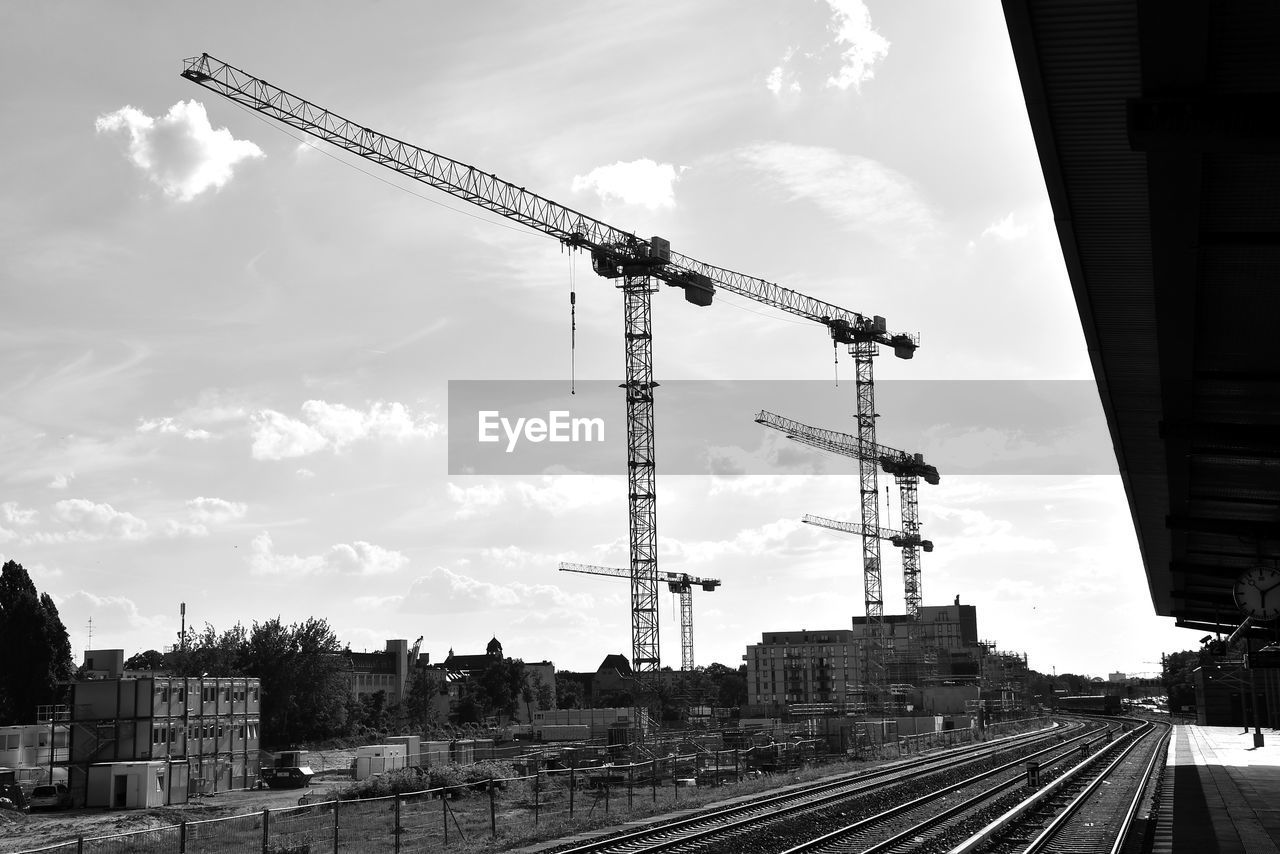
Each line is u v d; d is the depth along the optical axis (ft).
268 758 358.43
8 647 367.04
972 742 341.41
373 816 157.58
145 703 264.93
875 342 596.29
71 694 270.26
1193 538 149.18
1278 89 49.98
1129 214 60.70
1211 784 137.59
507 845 108.06
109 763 241.14
